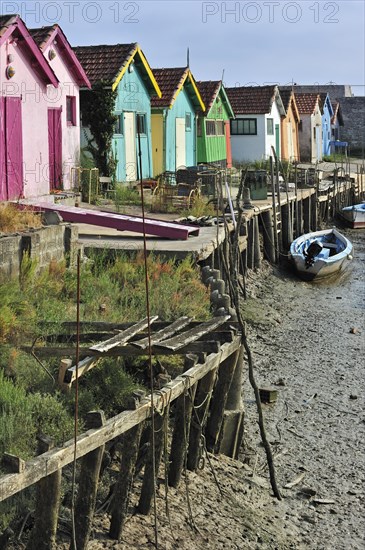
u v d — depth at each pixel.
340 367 17.03
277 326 20.03
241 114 49.16
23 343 11.47
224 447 11.59
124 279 15.91
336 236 30.47
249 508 10.29
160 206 25.14
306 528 10.36
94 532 8.47
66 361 10.27
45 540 7.33
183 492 9.86
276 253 27.83
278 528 10.10
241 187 15.27
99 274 16.23
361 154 71.19
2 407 9.62
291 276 26.67
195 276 16.70
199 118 39.38
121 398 10.70
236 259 15.86
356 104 71.50
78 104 26.41
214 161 41.09
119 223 19.06
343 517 10.79
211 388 10.42
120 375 10.98
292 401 14.84
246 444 12.66
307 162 59.16
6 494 6.65
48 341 11.61
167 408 8.96
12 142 20.56
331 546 10.02
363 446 13.07
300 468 12.09
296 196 32.72
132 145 31.28
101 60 29.89
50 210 18.92
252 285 23.77
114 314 13.55
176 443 9.73
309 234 29.91
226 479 10.77
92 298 14.36
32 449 9.09
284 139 53.97
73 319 12.92
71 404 10.17
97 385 10.75
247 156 49.50
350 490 11.58
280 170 37.03
